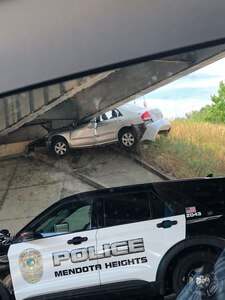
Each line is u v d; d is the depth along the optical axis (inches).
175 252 200.5
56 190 452.1
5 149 430.9
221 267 122.7
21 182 462.6
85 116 374.0
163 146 417.1
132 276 203.3
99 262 206.5
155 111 399.5
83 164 443.5
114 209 211.9
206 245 199.5
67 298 207.0
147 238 204.7
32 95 254.8
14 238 217.2
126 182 427.2
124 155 429.4
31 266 211.2
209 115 390.9
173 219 204.7
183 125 409.4
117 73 193.2
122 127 414.9
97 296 205.9
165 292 202.5
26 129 394.0
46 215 216.8
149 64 166.4
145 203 210.4
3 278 213.3
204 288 119.0
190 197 208.2
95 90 279.4
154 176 426.9
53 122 384.2
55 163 447.8
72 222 214.7
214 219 202.1
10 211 455.2
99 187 439.2
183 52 91.8
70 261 208.4
